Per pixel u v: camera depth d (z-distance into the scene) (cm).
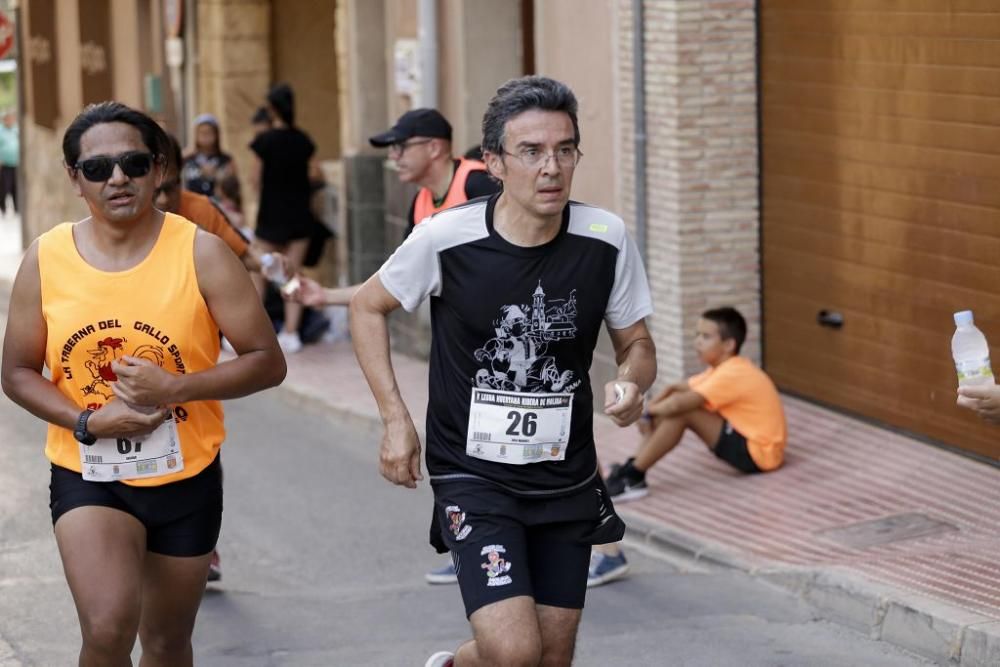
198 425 577
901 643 825
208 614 887
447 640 821
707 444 1126
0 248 3194
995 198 1064
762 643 819
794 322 1284
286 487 1238
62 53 2936
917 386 1159
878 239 1180
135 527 565
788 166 1262
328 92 2275
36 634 841
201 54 2264
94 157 546
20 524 1099
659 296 1317
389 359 576
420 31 1623
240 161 2245
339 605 910
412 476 571
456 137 1603
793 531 1006
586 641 818
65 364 563
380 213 1833
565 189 537
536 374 553
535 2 1480
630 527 1056
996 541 945
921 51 1116
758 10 1267
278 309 1773
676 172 1271
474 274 550
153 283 561
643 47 1294
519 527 555
